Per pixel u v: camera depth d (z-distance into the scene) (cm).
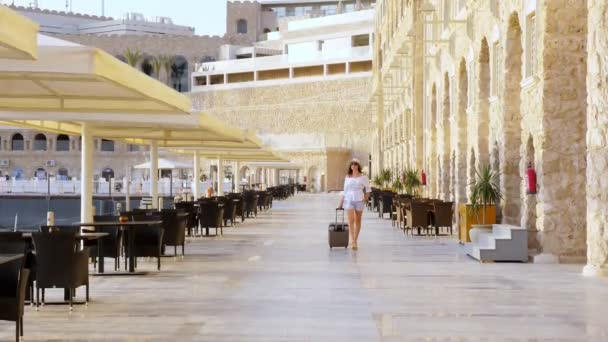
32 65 1083
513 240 1783
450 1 2948
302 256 1945
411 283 1455
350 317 1117
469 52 2555
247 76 12375
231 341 962
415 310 1170
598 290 1357
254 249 2134
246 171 10094
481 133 2427
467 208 2180
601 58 1475
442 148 3155
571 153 1733
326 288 1395
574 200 1748
